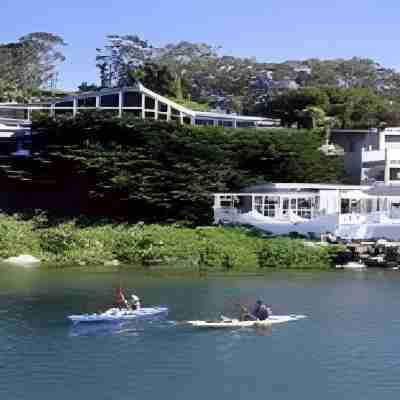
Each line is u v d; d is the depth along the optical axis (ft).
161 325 207.51
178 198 353.10
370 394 155.02
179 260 316.40
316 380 162.91
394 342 190.80
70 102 431.02
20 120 466.70
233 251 315.58
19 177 383.86
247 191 378.12
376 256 311.88
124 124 363.35
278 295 247.70
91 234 335.88
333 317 216.33
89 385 159.12
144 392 155.33
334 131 497.05
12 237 334.85
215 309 226.58
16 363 172.86
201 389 157.07
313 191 373.61
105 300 238.68
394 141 493.36
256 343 189.98
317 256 312.71
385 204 365.40
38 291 253.24
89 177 376.27
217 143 378.53
